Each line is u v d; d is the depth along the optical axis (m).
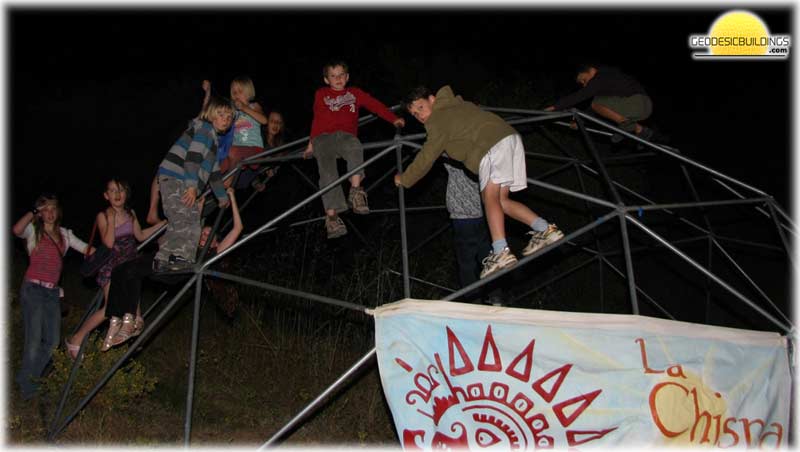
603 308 11.14
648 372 4.93
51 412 6.80
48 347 6.91
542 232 5.28
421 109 5.67
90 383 6.68
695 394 4.96
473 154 5.37
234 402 7.71
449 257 10.43
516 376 4.94
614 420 4.88
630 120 7.82
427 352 5.04
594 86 7.65
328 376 8.20
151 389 7.02
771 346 5.18
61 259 7.07
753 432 5.03
